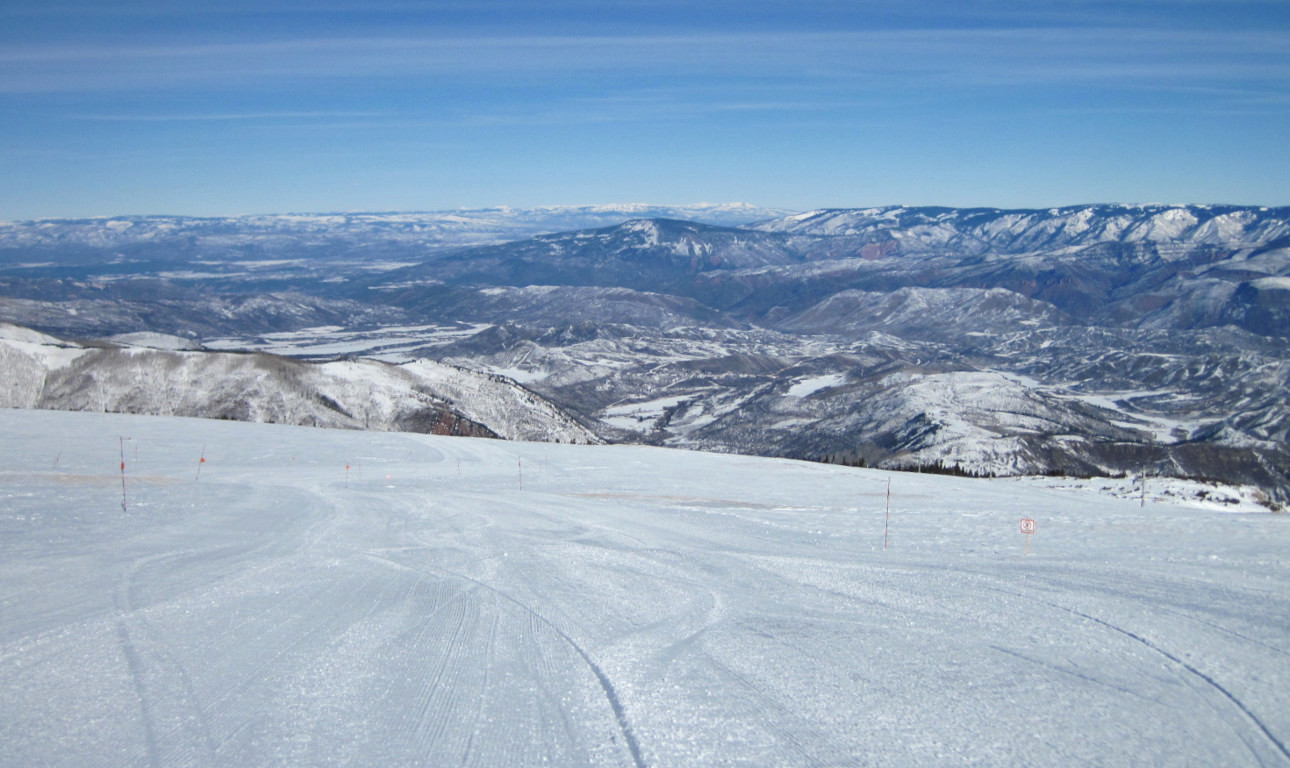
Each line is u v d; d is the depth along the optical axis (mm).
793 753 8883
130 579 16797
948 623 13766
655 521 25438
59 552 19531
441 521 25109
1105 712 10023
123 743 9133
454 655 12000
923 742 9188
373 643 12578
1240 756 8852
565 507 28734
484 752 8836
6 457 40219
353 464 44031
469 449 52031
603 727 9492
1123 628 13344
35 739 9250
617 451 55344
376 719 9719
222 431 54688
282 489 33031
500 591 15883
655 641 12734
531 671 11352
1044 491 38750
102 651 12242
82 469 37531
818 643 12672
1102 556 19578
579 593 15750
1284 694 10508
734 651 12258
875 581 16812
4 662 11758
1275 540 22188
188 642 12641
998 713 10000
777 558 19281
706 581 16797
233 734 9328
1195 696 10500
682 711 9984
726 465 47625
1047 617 14031
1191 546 21047
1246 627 13289
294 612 14336
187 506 27484
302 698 10367
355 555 19453
